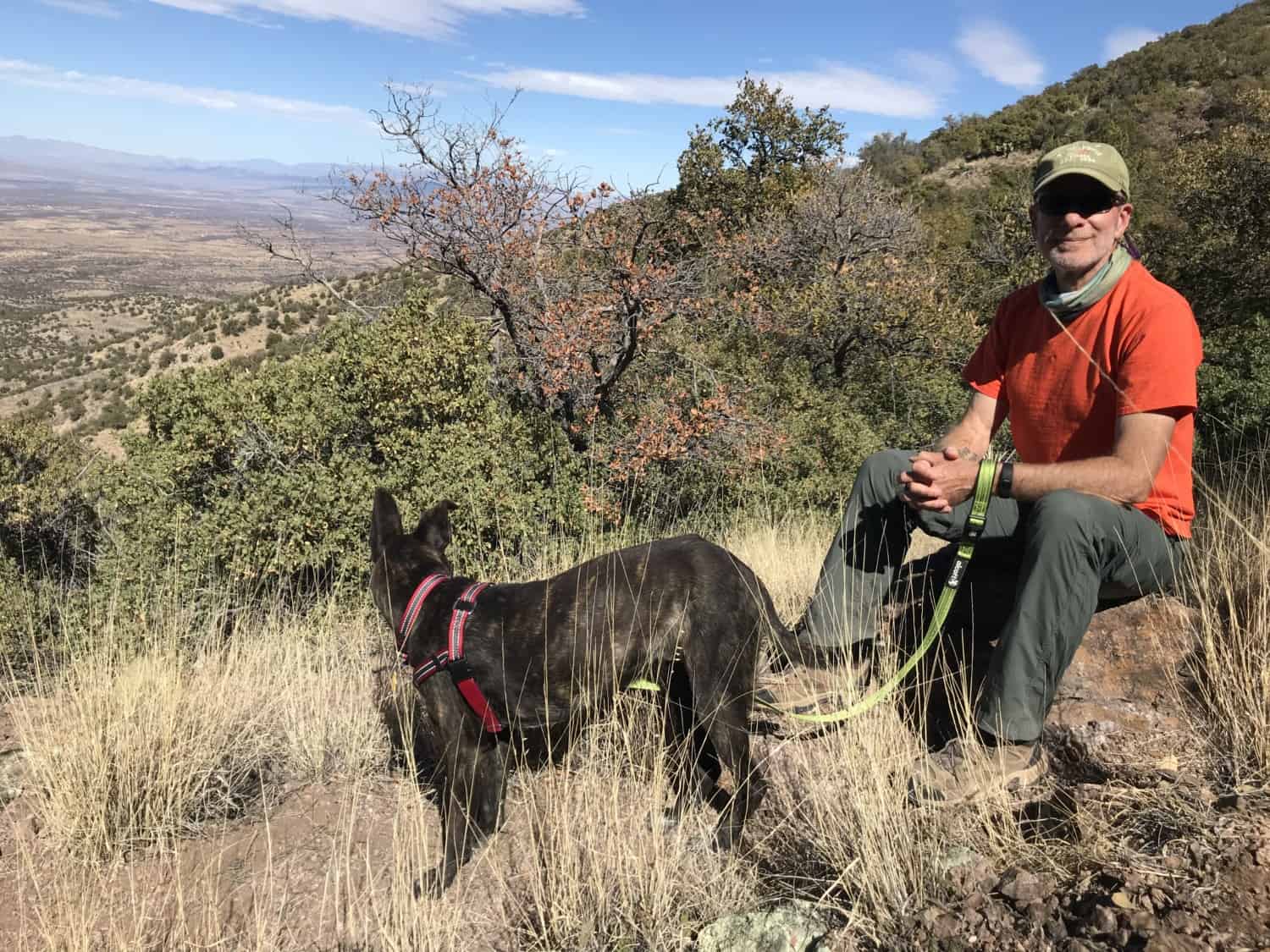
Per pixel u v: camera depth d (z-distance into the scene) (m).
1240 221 20.25
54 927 2.63
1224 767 2.40
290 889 2.84
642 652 2.87
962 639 3.01
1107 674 2.90
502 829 3.05
